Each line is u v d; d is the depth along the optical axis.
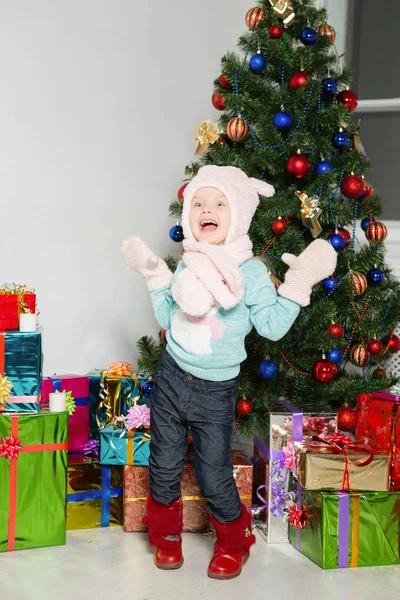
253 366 2.14
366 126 2.75
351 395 2.04
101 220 2.59
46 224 2.51
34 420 1.79
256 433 2.10
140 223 2.65
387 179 2.72
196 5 2.71
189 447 1.99
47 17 2.49
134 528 1.94
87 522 1.97
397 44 2.71
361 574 1.68
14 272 2.47
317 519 1.73
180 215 2.23
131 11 2.61
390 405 1.81
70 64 2.53
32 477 1.80
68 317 2.56
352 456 1.74
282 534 1.90
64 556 1.76
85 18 2.54
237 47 2.77
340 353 2.01
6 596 1.52
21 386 1.81
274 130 2.04
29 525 1.80
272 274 1.92
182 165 2.71
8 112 2.45
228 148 2.13
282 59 2.11
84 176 2.56
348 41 2.76
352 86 2.77
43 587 1.57
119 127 2.61
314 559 1.75
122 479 1.99
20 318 1.84
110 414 2.16
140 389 2.19
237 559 1.66
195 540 1.89
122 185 2.62
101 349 2.61
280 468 1.89
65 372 2.56
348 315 2.10
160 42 2.66
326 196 2.04
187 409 1.63
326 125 2.08
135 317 2.66
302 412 1.90
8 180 2.45
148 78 2.64
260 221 2.04
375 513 1.73
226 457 1.64
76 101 2.54
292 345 2.08
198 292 1.56
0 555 1.76
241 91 2.12
